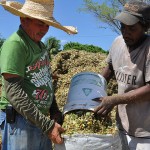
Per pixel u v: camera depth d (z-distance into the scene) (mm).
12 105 1422
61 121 1579
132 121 1616
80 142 1447
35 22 1436
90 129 1479
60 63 3215
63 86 2883
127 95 1503
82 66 3166
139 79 1550
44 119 1415
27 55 1428
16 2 1565
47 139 1587
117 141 1533
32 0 1452
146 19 1503
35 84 1473
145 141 1604
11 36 1421
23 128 1466
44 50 1533
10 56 1376
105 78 1787
